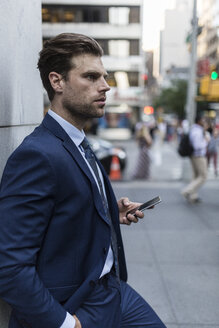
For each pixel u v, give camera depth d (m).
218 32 15.80
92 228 1.40
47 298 1.24
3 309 1.66
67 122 1.45
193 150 7.46
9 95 1.76
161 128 24.20
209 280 3.94
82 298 1.38
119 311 1.56
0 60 1.62
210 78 10.05
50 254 1.31
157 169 13.62
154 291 3.69
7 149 1.74
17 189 1.24
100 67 1.42
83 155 1.50
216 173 11.59
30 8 2.11
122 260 1.78
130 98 40.72
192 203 7.57
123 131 40.03
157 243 5.11
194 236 5.40
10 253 1.19
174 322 3.12
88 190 1.37
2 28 1.64
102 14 39.03
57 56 1.39
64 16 37.78
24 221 1.22
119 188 9.35
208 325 3.07
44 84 1.48
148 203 1.83
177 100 37.09
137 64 40.75
